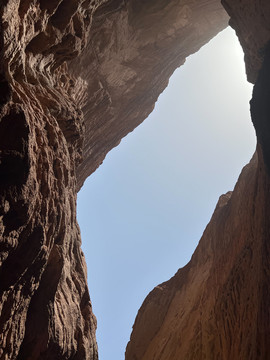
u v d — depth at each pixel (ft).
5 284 20.61
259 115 44.29
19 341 23.17
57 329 26.16
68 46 30.99
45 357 25.12
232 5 43.55
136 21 54.80
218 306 55.06
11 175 18.74
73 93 45.14
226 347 48.83
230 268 56.39
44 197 22.82
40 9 23.77
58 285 29.04
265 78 42.75
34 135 22.08
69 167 28.35
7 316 21.43
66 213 28.19
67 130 30.45
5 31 17.76
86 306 34.53
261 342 36.04
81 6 30.35
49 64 31.53
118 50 54.13
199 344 55.88
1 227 18.71
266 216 41.88
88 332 33.12
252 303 43.50
